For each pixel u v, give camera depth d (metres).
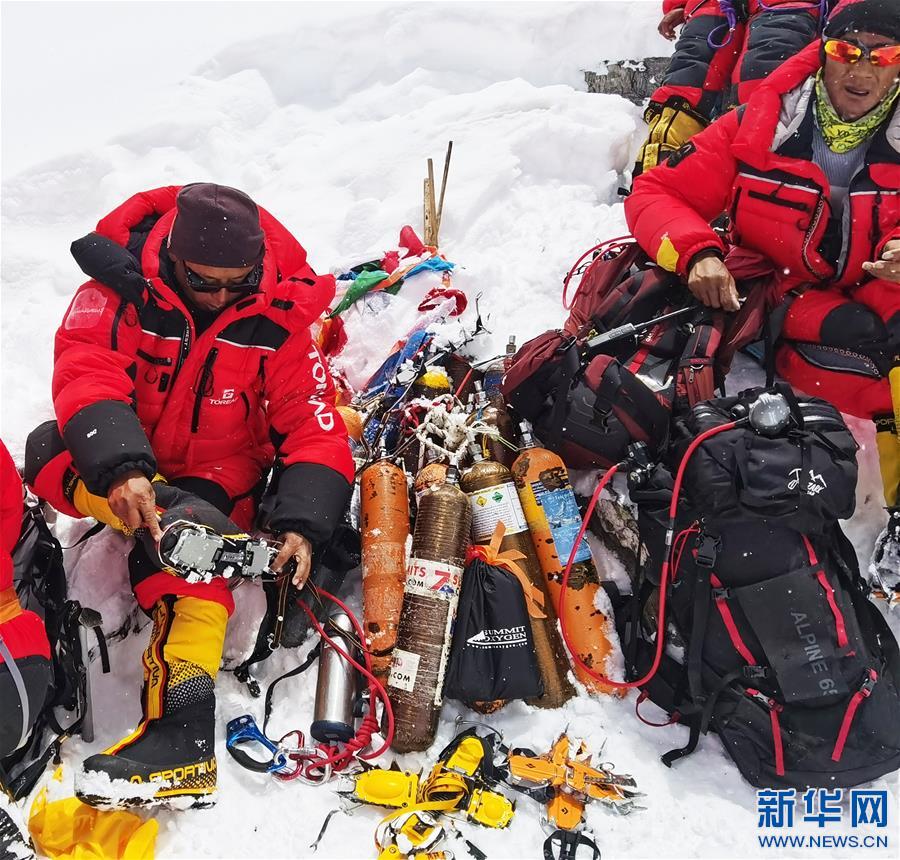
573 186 4.66
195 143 5.34
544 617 3.06
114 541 3.15
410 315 3.90
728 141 3.43
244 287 2.81
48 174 5.00
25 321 4.11
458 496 3.05
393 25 5.88
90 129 5.67
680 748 2.93
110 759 2.54
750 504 2.85
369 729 2.88
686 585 2.95
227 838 2.63
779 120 3.30
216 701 2.94
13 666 2.50
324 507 2.91
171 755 2.59
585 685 3.05
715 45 4.55
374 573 3.07
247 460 3.17
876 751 2.77
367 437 3.53
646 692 3.03
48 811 2.59
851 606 2.90
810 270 3.38
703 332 3.34
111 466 2.63
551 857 2.62
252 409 3.08
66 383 2.78
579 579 3.10
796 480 2.85
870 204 3.19
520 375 3.27
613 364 3.22
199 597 2.76
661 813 2.76
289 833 2.65
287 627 3.04
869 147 3.21
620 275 3.65
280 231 3.05
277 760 2.77
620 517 3.28
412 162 4.90
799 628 2.81
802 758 2.80
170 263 2.82
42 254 4.57
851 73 3.09
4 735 2.50
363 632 3.05
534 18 5.75
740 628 2.86
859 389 3.28
